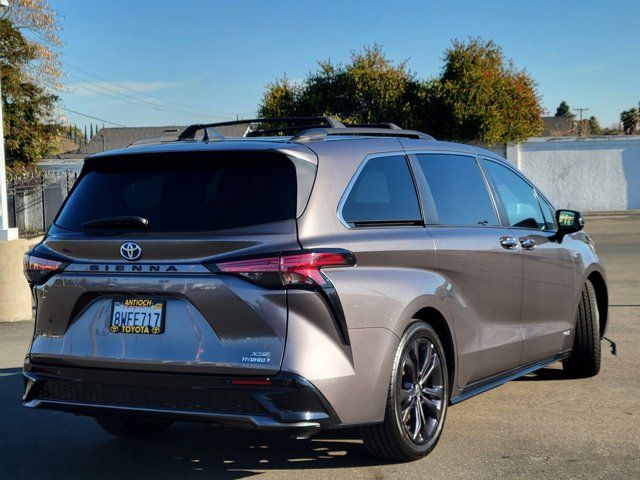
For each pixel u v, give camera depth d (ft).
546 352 20.57
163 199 14.33
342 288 13.69
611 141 121.19
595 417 18.81
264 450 16.89
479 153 19.47
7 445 17.63
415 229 15.98
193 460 16.39
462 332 16.90
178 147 14.79
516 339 18.98
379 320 14.30
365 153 15.64
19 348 29.53
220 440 17.76
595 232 80.23
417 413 15.53
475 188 18.61
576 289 21.72
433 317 16.31
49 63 105.19
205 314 13.41
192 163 14.61
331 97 127.85
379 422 14.43
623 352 26.07
